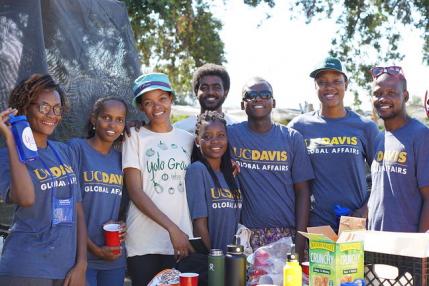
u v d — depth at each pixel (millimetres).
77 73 4875
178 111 10828
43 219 3168
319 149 4320
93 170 3740
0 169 3123
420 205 3723
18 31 4176
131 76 5406
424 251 2670
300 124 4484
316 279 2852
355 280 2795
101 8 5219
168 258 3926
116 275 3795
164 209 3879
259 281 3139
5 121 3029
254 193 4129
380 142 3916
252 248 4055
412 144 3709
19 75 4129
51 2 4688
